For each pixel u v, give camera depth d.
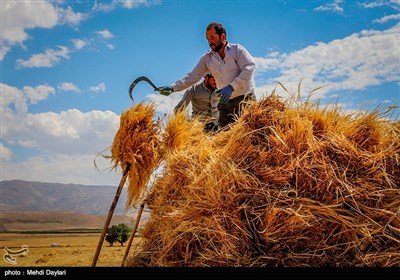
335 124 3.85
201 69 5.89
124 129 4.16
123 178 4.11
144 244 3.96
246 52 5.53
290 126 3.74
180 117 4.46
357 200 3.41
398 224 3.31
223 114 5.60
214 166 3.61
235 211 3.37
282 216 3.25
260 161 3.62
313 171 3.49
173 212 3.55
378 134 3.81
